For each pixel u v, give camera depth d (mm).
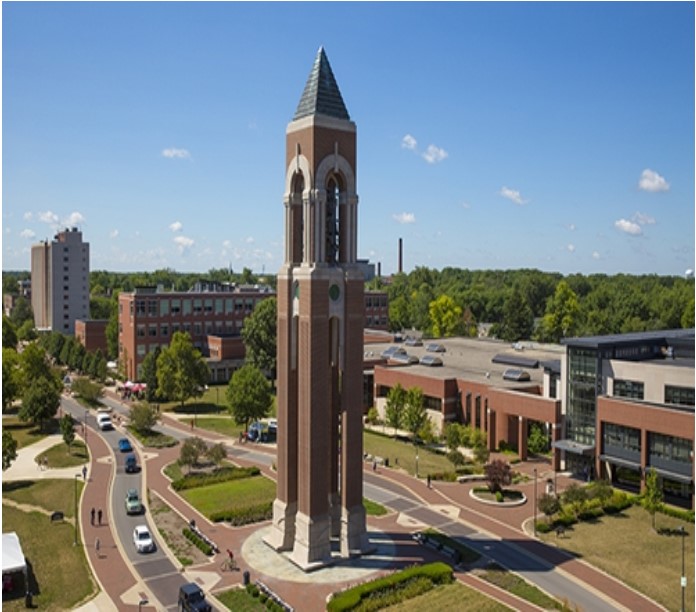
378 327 178375
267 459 84688
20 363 116688
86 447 88625
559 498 65625
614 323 179500
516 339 182750
